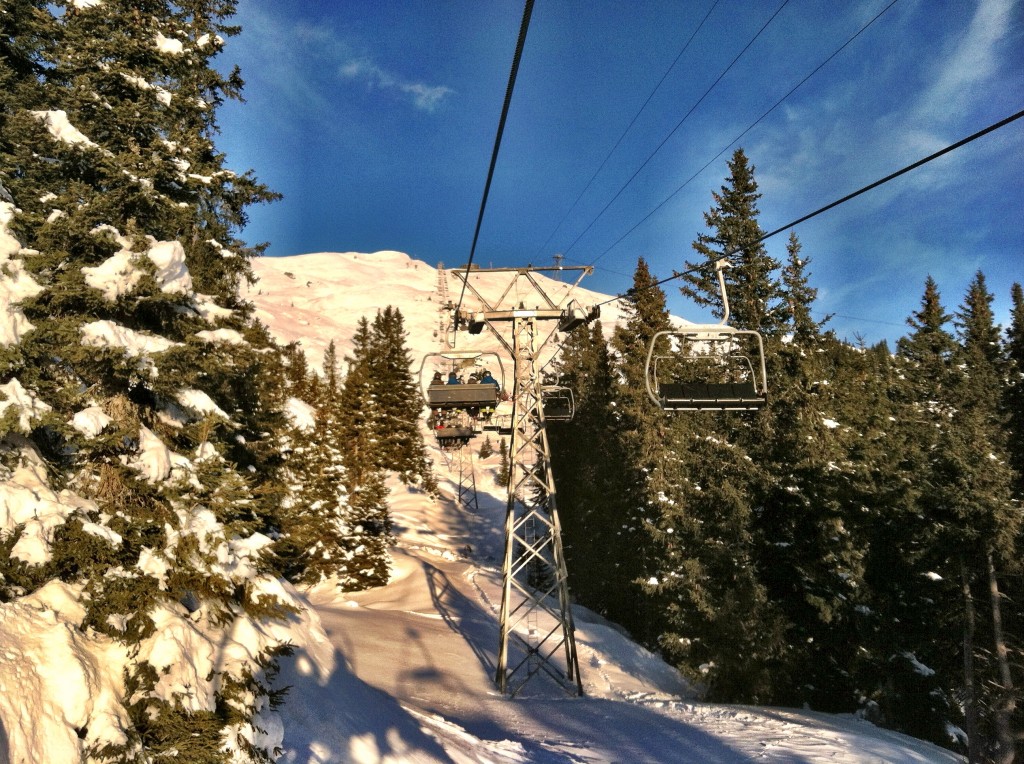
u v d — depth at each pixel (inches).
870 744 568.4
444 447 922.7
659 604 1230.9
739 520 1049.5
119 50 425.4
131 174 384.5
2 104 495.5
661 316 1437.0
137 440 347.3
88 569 286.5
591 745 562.6
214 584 324.5
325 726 356.5
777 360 1136.8
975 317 2106.3
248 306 558.3
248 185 535.2
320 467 1581.0
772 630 968.9
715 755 519.2
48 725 217.6
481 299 930.1
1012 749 823.7
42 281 337.1
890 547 1067.9
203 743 260.8
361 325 2586.1
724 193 1275.8
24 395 302.5
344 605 1379.2
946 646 979.3
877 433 1231.5
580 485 1838.1
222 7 612.7
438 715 618.8
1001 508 874.1
